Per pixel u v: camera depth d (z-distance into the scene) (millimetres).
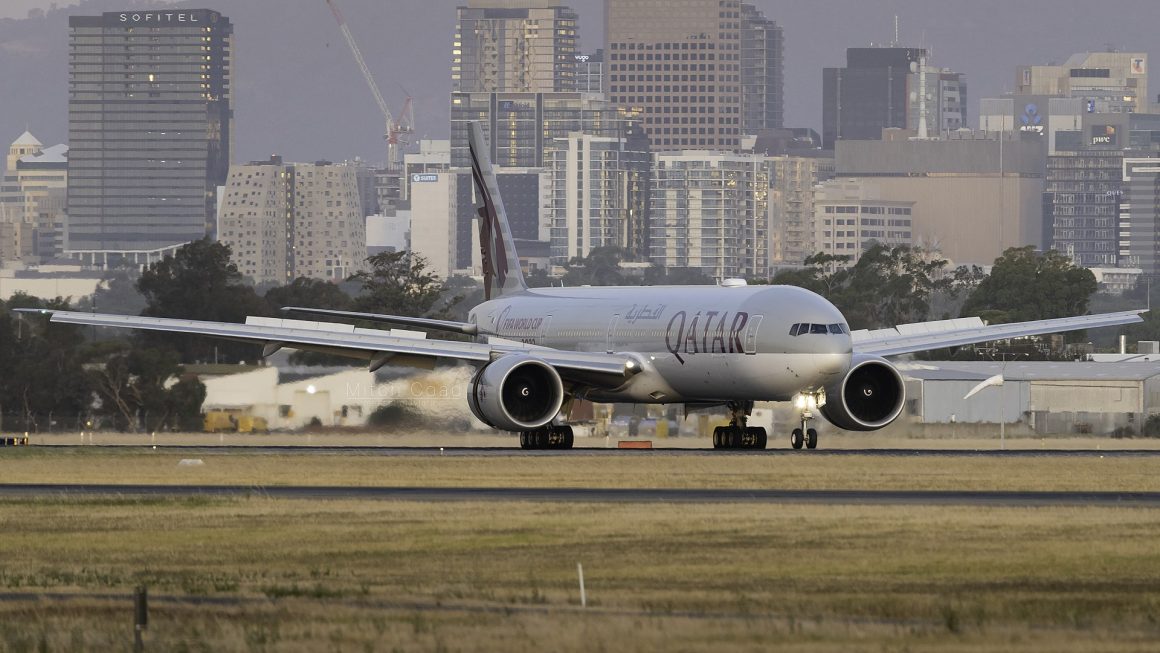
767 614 95312
